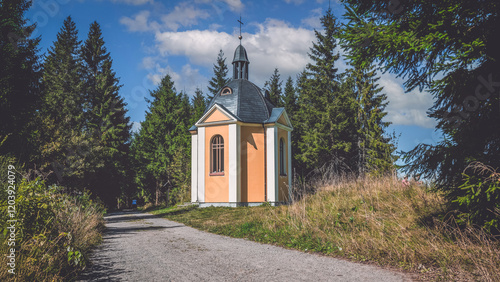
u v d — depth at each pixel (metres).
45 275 4.13
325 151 28.23
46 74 35.91
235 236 8.89
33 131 13.33
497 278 3.84
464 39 4.76
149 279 4.52
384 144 22.73
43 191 5.36
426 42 4.82
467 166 4.47
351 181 12.26
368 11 5.46
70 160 20.02
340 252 5.86
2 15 12.60
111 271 5.02
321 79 32.12
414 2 4.96
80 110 36.41
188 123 43.84
